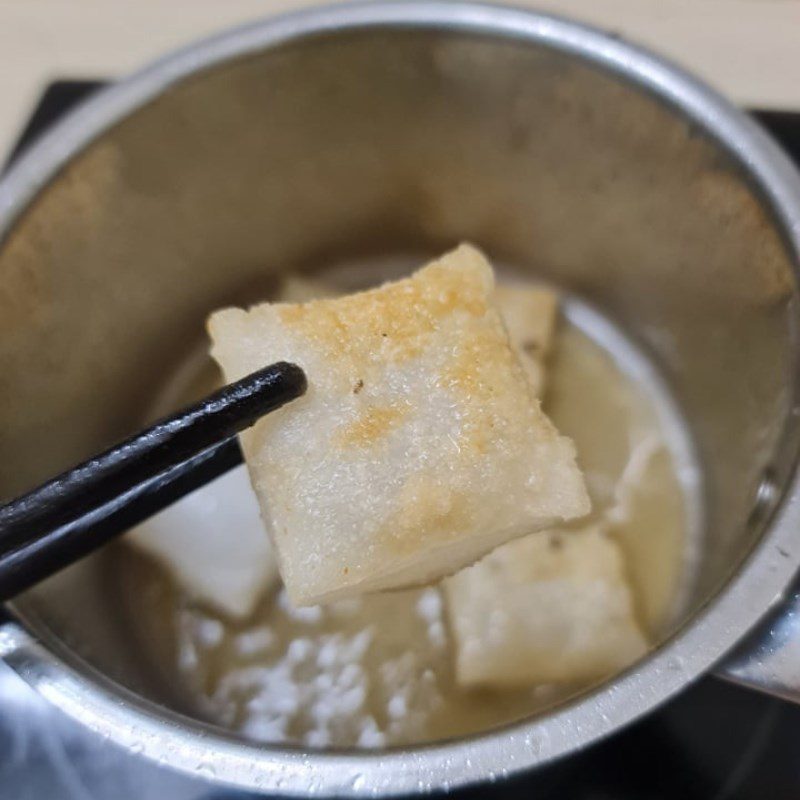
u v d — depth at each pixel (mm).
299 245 268
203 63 224
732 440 230
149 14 283
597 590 226
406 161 253
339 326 184
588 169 242
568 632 222
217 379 263
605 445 253
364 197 261
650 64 217
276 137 242
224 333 187
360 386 180
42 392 225
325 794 157
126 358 249
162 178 235
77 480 167
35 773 198
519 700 221
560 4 277
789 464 183
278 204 256
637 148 229
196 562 235
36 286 220
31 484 217
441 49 229
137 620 232
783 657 163
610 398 260
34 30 282
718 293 231
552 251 265
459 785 157
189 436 170
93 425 242
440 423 178
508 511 175
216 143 238
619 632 222
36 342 222
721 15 273
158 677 226
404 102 240
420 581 194
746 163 207
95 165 222
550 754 158
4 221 211
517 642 222
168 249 247
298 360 182
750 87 259
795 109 251
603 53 219
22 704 203
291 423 179
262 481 177
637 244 248
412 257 275
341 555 172
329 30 225
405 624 230
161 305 253
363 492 174
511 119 240
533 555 229
